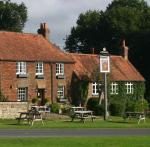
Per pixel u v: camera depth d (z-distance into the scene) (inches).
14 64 2768.2
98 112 2738.7
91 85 3068.4
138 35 4168.3
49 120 2151.8
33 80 2844.5
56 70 2962.6
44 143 1112.2
